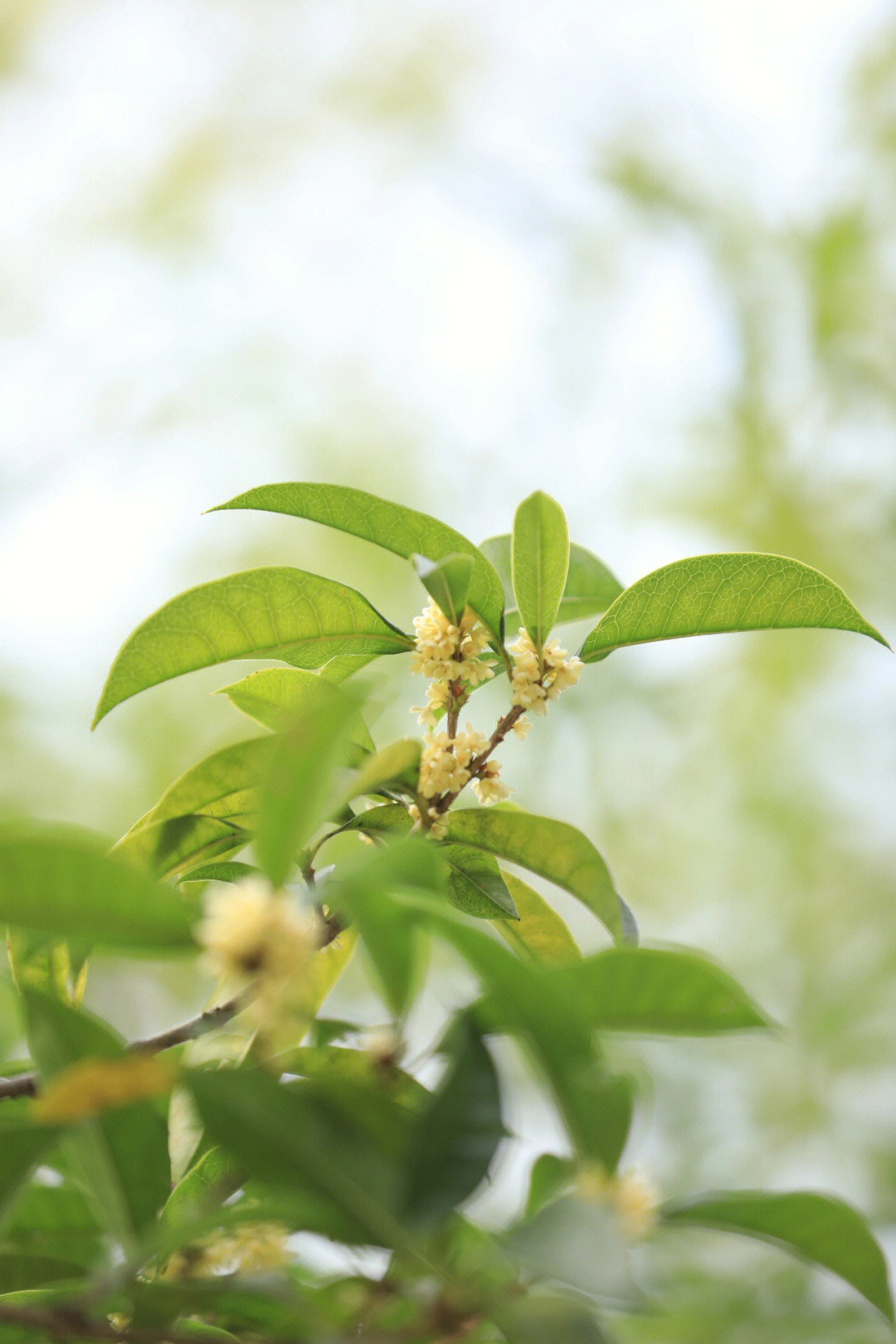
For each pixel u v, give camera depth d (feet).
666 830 13.78
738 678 14.15
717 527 14.37
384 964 4.38
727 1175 11.23
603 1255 4.26
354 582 13.69
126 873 4.36
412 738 4.56
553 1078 4.37
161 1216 4.53
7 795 12.32
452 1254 4.41
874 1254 4.49
